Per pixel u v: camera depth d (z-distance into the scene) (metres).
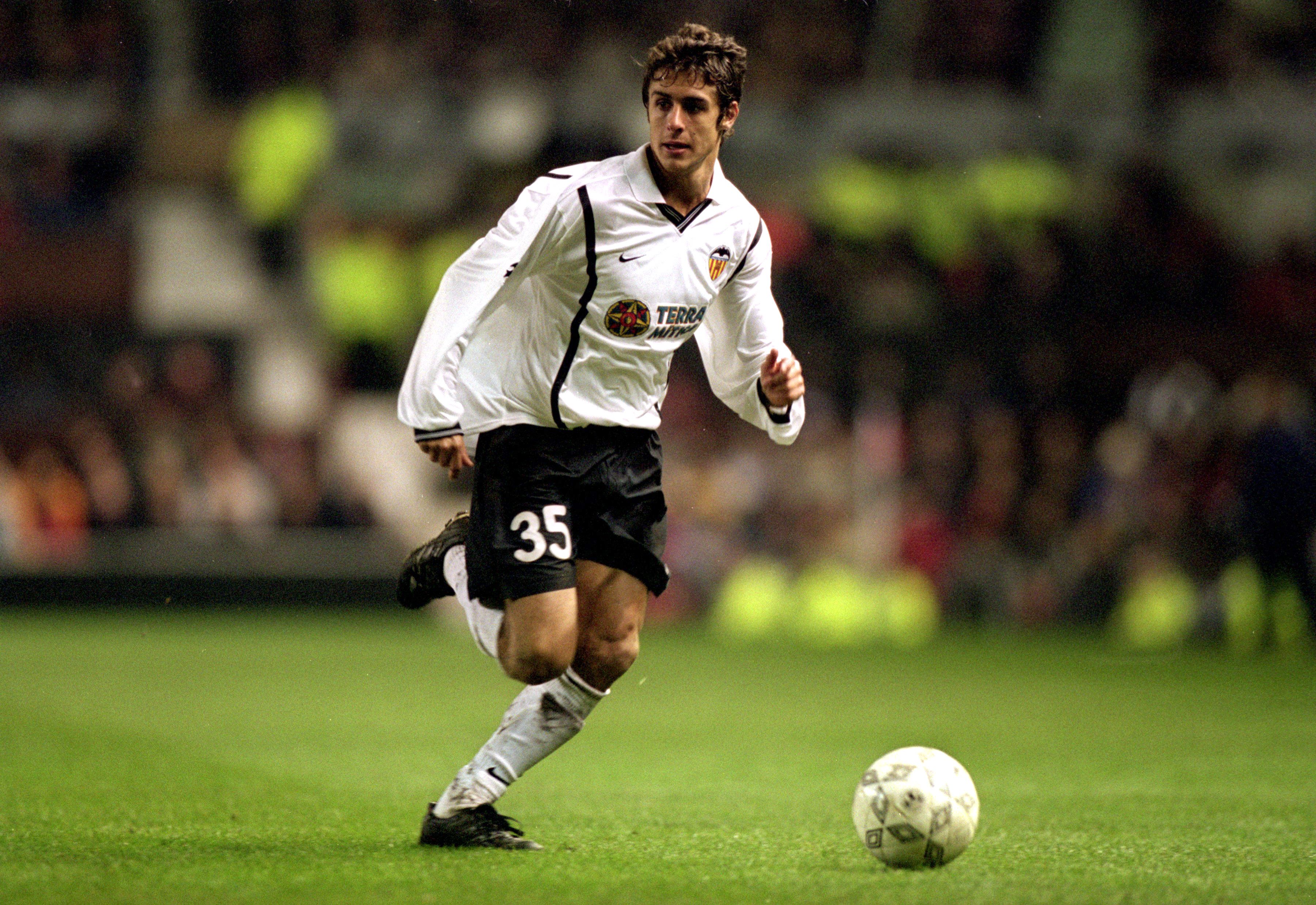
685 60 15.45
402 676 43.50
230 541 64.56
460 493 67.06
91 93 69.81
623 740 30.56
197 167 68.25
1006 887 14.59
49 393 66.50
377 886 14.30
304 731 31.30
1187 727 33.03
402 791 22.84
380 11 71.50
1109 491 63.06
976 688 42.03
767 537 66.12
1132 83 72.62
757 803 21.84
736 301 17.11
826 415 66.94
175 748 28.20
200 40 71.12
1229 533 61.19
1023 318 68.25
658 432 16.78
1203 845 17.80
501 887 14.29
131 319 67.75
